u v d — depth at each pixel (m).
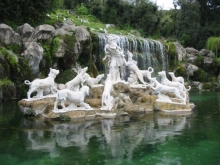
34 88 14.80
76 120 13.49
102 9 58.66
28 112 14.45
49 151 8.62
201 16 60.38
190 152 8.59
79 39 28.56
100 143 9.50
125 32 47.69
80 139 10.05
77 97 13.93
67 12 52.97
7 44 24.31
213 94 30.28
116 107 16.28
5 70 22.00
